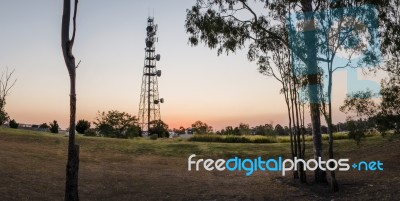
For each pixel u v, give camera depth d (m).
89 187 17.70
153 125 86.94
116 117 58.53
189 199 16.47
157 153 33.22
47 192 15.72
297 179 20.78
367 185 17.50
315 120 19.95
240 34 21.50
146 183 19.61
